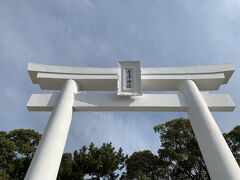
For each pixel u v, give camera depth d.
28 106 5.89
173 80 6.50
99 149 17.89
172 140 15.59
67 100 5.71
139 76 6.23
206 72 6.63
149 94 6.05
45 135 4.78
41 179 3.98
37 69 6.60
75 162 17.19
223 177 4.11
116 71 6.59
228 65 6.69
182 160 15.00
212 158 4.45
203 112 5.34
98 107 5.80
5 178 15.33
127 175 16.30
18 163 17.08
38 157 4.33
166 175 15.42
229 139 14.66
